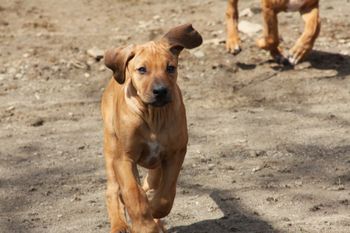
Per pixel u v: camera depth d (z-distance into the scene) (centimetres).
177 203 963
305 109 1265
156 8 1802
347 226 874
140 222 798
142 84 793
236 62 1448
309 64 1426
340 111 1250
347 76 1378
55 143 1172
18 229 912
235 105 1294
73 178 1051
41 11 1797
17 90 1378
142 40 1582
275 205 945
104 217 932
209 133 1184
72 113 1286
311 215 912
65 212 952
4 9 1803
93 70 1444
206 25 1658
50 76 1425
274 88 1348
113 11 1794
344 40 1530
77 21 1731
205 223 905
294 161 1074
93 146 1158
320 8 1712
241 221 905
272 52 1411
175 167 826
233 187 1001
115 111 830
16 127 1236
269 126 1202
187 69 1429
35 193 1009
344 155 1086
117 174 821
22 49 1544
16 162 1108
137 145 812
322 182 1005
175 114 807
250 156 1096
